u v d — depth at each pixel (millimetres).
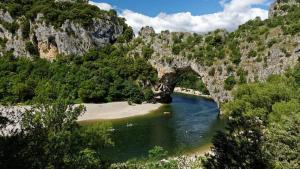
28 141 17312
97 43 146375
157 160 51875
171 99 132250
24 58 139375
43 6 143750
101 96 116562
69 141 22828
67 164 20625
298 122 28297
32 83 121938
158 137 71188
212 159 22078
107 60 132750
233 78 103938
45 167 17562
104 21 148375
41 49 141625
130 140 68188
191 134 74250
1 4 145875
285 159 26062
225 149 21734
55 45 141375
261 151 22016
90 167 23141
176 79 127000
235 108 64375
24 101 116750
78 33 141750
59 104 25375
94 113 98938
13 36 141500
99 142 25953
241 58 105312
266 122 52156
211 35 117125
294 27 100062
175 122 87875
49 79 127312
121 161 53594
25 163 15398
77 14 143500
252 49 104375
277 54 99000
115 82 120562
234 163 21281
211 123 86688
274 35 103312
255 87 77562
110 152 59000
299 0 133000
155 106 116000
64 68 129500
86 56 136250
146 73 123375
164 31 129125
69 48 139625
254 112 56938
